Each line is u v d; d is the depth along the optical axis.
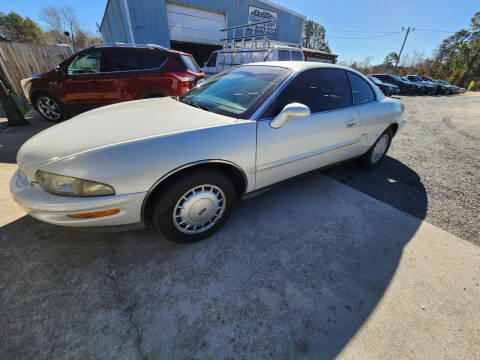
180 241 1.81
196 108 2.04
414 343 1.27
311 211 2.39
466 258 1.89
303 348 1.22
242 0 11.78
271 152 1.94
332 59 17.34
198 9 10.68
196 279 1.57
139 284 1.52
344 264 1.76
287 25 14.43
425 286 1.62
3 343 1.16
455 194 2.87
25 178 1.56
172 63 4.84
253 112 1.85
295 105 1.78
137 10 8.99
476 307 1.49
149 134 1.51
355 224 2.23
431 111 9.82
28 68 6.93
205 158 1.60
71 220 1.40
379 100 2.98
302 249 1.89
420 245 2.00
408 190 2.92
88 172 1.33
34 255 1.68
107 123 1.70
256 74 2.28
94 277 1.54
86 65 4.56
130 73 4.60
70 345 1.17
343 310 1.43
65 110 4.81
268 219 2.23
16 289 1.43
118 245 1.81
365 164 3.31
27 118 5.33
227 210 1.95
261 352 1.20
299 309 1.42
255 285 1.56
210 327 1.29
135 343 1.20
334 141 2.44
